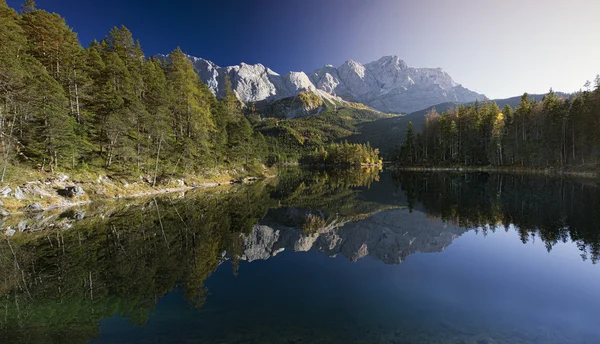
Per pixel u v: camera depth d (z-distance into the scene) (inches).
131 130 1718.8
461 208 1015.0
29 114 1219.2
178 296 376.5
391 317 313.7
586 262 483.8
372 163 5910.4
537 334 277.9
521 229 700.7
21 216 924.6
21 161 1172.5
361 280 432.5
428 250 582.6
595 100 2186.3
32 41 1480.1
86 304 353.4
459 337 271.1
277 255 578.2
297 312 326.0
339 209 1153.4
